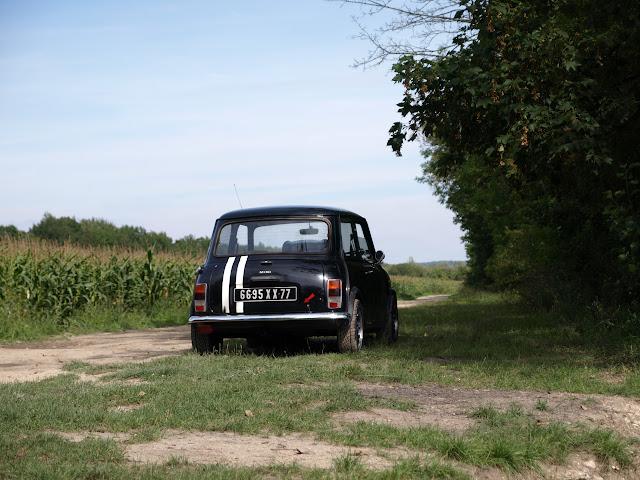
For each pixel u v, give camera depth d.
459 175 26.41
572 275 16.00
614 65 11.14
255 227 9.88
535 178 12.11
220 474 3.77
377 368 7.91
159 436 4.84
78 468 3.83
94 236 62.59
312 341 11.93
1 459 4.06
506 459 4.45
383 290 11.21
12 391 6.64
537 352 9.57
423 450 4.53
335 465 4.05
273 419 5.25
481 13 10.37
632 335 9.82
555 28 11.13
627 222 9.70
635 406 6.23
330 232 9.73
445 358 9.09
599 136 10.34
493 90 9.70
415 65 10.43
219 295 9.39
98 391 6.38
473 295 38.59
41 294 17.09
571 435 5.05
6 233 18.98
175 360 8.66
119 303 19.84
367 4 16.08
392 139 11.04
